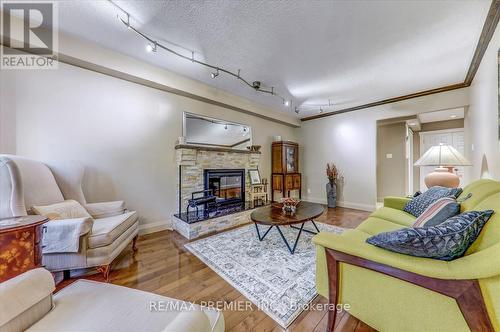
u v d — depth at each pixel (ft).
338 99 13.52
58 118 7.70
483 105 7.95
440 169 9.26
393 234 3.29
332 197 15.47
